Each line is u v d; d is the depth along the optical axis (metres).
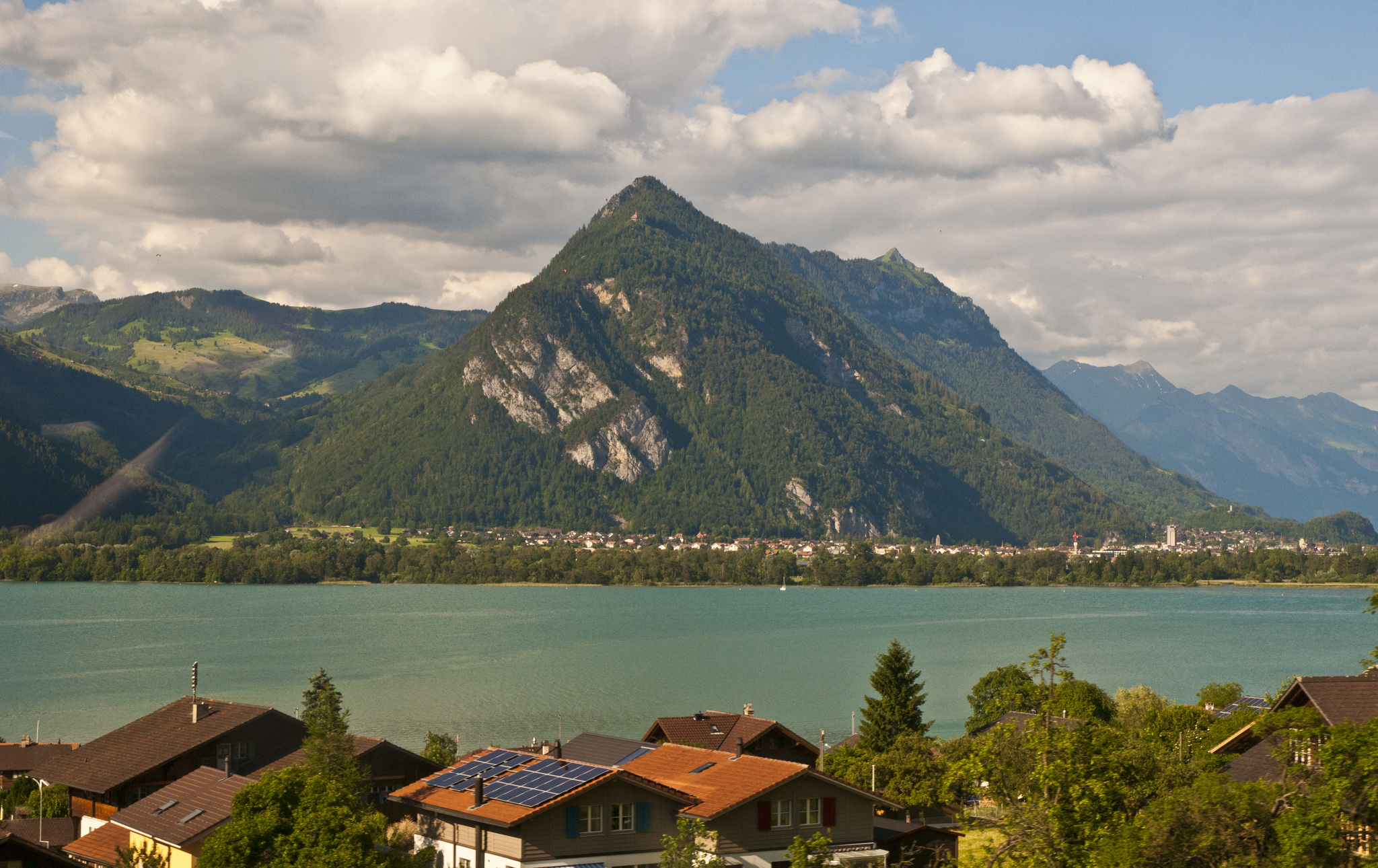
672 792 64.19
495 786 66.25
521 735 150.62
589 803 62.19
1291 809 37.44
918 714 117.69
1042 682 55.59
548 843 61.03
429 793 68.81
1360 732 37.47
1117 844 39.56
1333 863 36.16
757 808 65.31
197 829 66.38
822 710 177.88
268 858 53.41
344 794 55.69
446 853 65.75
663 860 54.19
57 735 154.25
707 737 84.38
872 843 68.12
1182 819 38.84
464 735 150.12
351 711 170.75
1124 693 129.88
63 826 82.81
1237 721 63.97
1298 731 40.22
